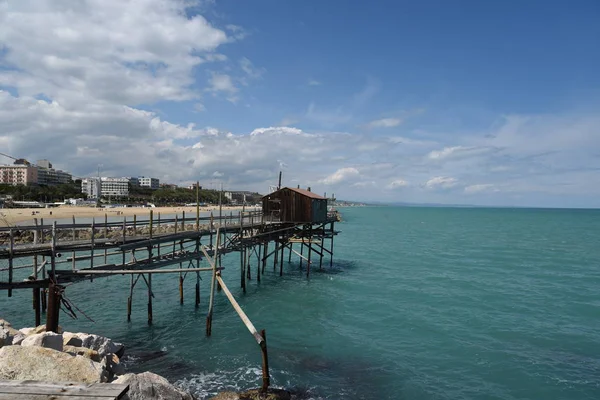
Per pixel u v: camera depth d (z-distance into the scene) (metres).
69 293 27.70
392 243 68.00
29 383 4.96
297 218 40.25
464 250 57.97
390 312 24.98
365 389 15.12
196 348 18.55
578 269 41.75
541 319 23.81
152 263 22.02
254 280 34.50
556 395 14.87
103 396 4.69
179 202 175.88
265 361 13.85
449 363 17.52
